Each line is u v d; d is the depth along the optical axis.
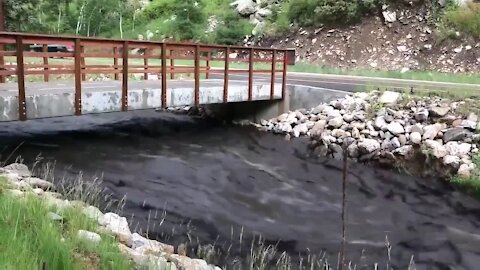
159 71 11.23
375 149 11.26
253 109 15.23
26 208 4.52
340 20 24.36
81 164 10.27
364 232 7.55
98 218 5.59
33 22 26.09
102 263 3.92
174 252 5.89
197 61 11.87
